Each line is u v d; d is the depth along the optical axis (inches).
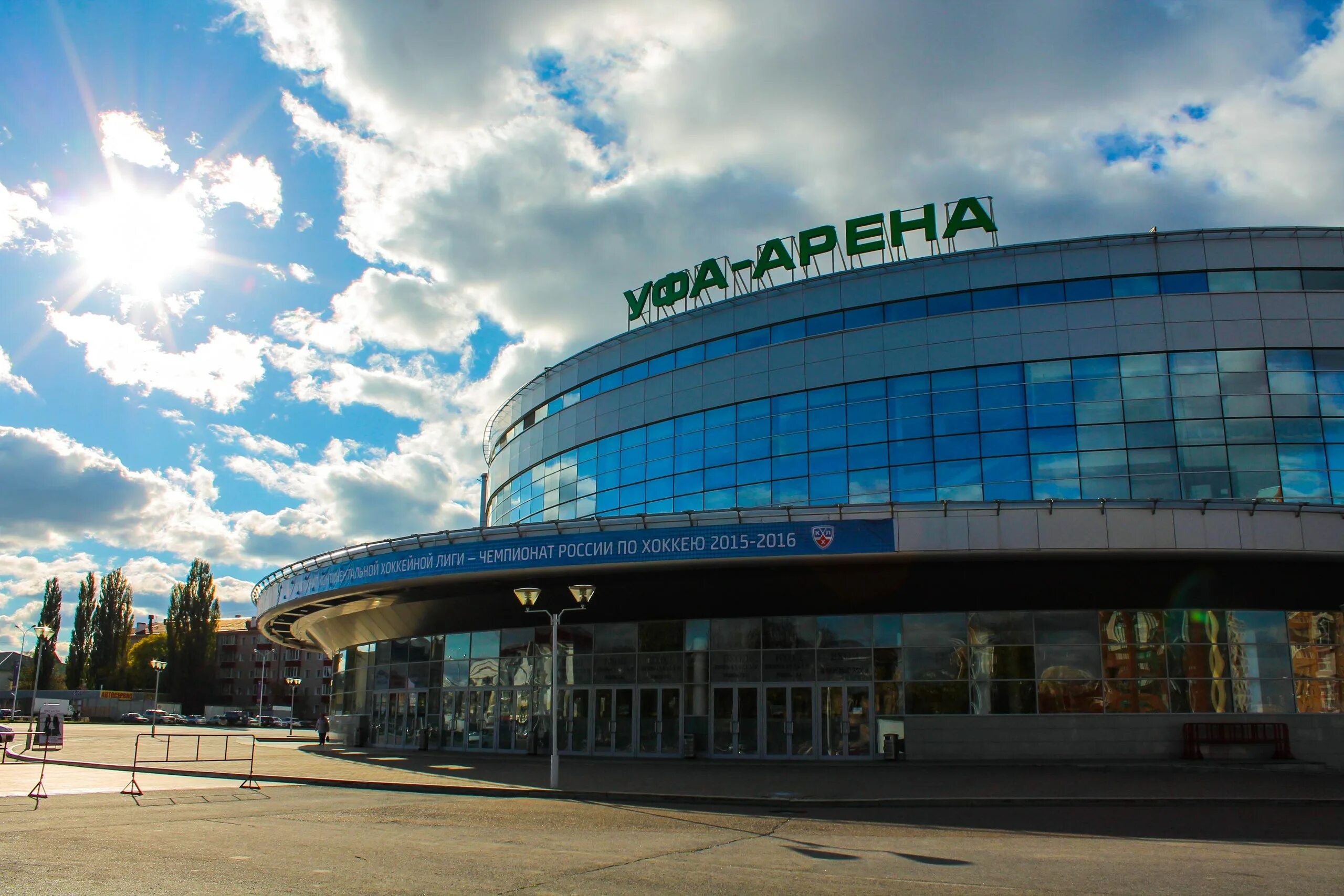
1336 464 1249.4
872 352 1432.1
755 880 420.8
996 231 1432.1
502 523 2037.4
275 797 802.2
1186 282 1327.5
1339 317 1296.8
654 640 1312.7
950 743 1163.3
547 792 842.8
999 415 1342.3
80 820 620.4
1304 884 419.8
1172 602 1151.0
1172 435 1280.8
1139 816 701.3
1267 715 1127.0
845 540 1101.1
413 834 573.6
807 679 1232.8
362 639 1660.9
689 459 1560.0
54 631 4407.0
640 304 1720.0
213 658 4104.3
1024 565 1143.0
